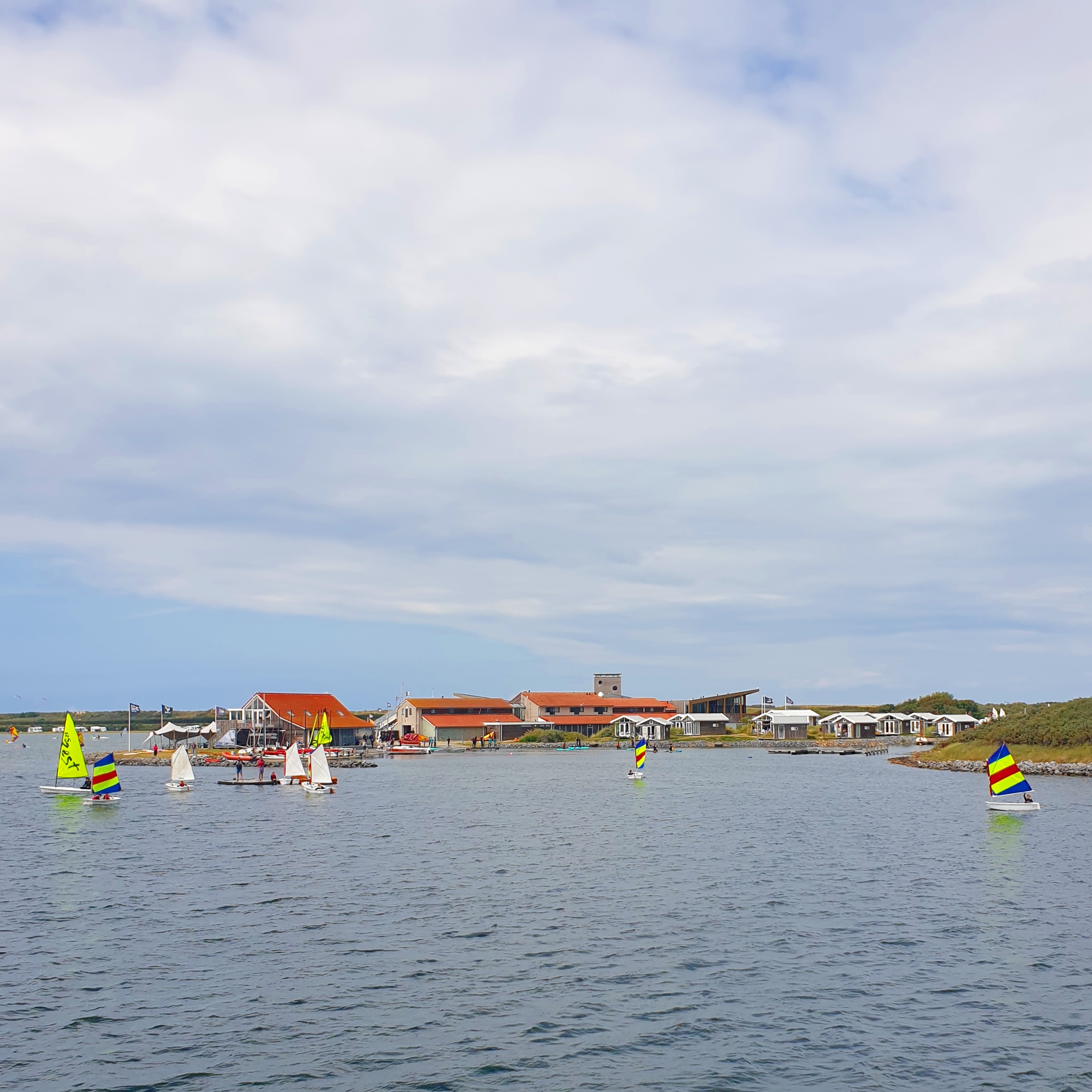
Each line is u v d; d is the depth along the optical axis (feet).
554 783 389.60
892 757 576.20
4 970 117.70
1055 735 438.81
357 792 355.15
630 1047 94.43
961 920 141.18
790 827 243.40
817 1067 89.76
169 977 115.14
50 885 170.19
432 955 123.65
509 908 149.28
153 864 191.31
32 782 426.10
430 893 160.25
